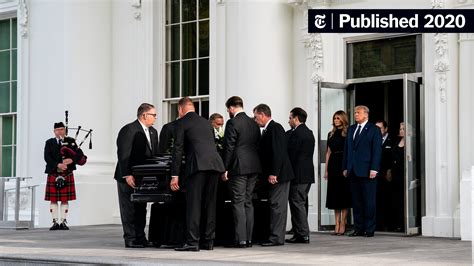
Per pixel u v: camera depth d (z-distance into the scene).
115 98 18.80
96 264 9.81
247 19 16.22
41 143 18.91
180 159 11.17
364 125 14.04
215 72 17.16
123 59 18.75
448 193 14.03
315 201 15.55
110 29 18.94
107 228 16.92
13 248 11.99
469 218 13.26
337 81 15.71
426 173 14.34
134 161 11.82
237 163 11.59
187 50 18.16
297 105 16.20
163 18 18.53
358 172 13.94
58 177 16.70
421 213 14.40
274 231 12.16
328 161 14.58
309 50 15.95
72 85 18.39
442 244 12.52
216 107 17.11
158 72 18.45
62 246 12.34
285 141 12.10
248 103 16.08
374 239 13.48
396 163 14.65
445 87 14.13
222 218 12.09
